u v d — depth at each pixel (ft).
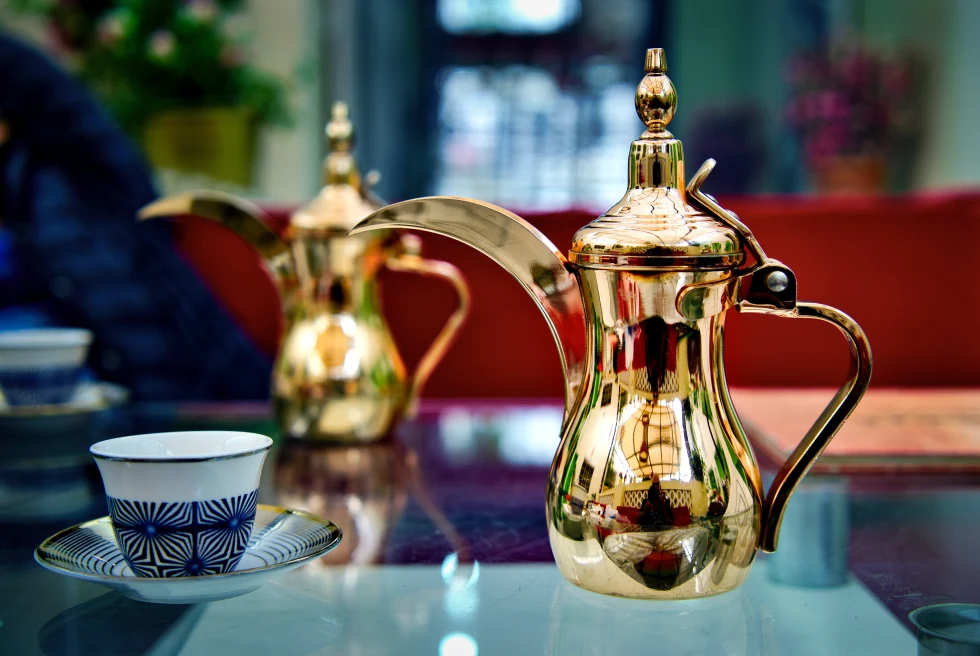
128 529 1.53
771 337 4.46
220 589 1.48
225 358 4.35
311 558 1.51
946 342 4.49
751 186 11.60
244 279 4.57
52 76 4.78
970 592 1.61
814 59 10.93
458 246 4.45
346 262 2.61
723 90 11.54
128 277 4.40
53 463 2.56
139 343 4.33
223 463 1.53
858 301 4.49
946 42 10.33
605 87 11.62
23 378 2.83
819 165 10.50
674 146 1.58
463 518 2.04
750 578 1.69
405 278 4.45
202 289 4.45
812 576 1.70
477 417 3.15
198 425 2.94
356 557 1.78
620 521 1.51
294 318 2.69
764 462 2.46
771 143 11.53
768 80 11.44
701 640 1.42
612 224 1.53
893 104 10.36
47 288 4.54
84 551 1.62
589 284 1.56
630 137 11.68
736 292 1.57
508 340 4.48
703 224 1.51
